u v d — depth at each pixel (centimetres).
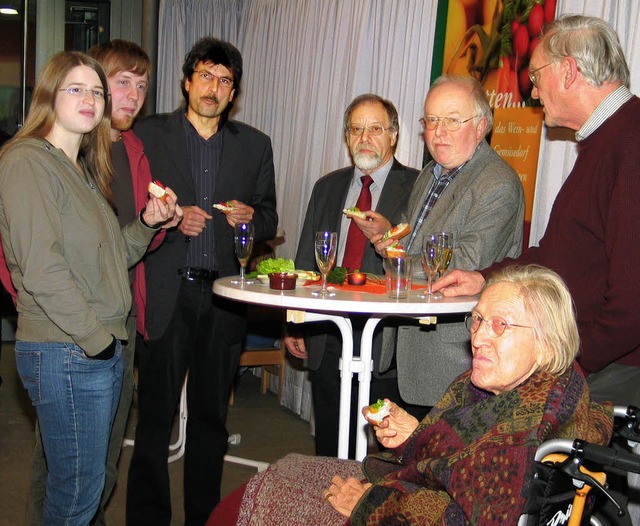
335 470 210
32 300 225
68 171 229
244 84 567
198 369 318
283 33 525
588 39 230
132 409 484
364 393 260
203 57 319
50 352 223
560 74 235
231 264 324
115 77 286
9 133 607
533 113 345
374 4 444
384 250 244
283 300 224
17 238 216
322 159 486
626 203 214
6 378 539
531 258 250
